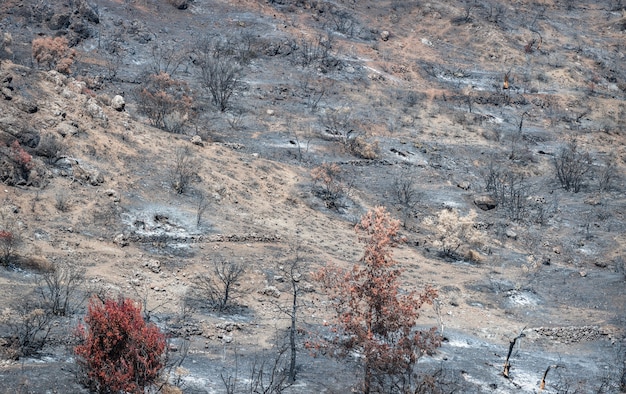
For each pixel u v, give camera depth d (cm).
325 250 5003
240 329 3516
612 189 7631
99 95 6888
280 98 9119
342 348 2777
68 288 3341
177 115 7062
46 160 4912
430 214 6406
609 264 5816
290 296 4128
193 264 4316
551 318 4600
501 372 3497
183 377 2648
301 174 6519
